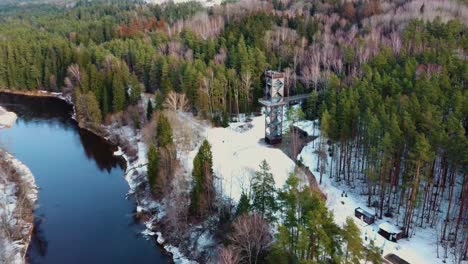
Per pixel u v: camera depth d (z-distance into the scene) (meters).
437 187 66.31
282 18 162.00
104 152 105.06
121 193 85.06
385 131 69.12
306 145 93.50
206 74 112.75
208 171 69.31
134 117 108.38
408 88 84.50
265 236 55.66
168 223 71.38
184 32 165.12
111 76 123.56
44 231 73.00
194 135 94.56
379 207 70.38
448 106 74.69
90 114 118.38
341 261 47.00
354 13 164.50
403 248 60.91
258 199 59.59
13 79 158.12
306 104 107.94
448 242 61.25
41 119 130.25
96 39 185.50
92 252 67.62
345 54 121.81
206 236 66.56
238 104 114.38
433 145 63.59
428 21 128.12
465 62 93.38
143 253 67.31
